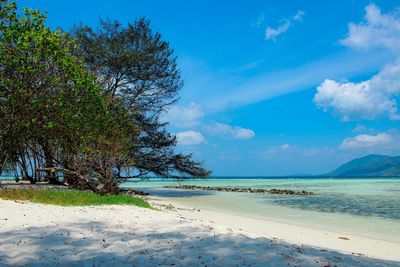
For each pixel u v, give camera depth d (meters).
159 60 34.25
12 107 21.30
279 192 41.34
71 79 22.31
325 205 25.48
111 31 34.03
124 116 26.50
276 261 6.92
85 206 15.46
